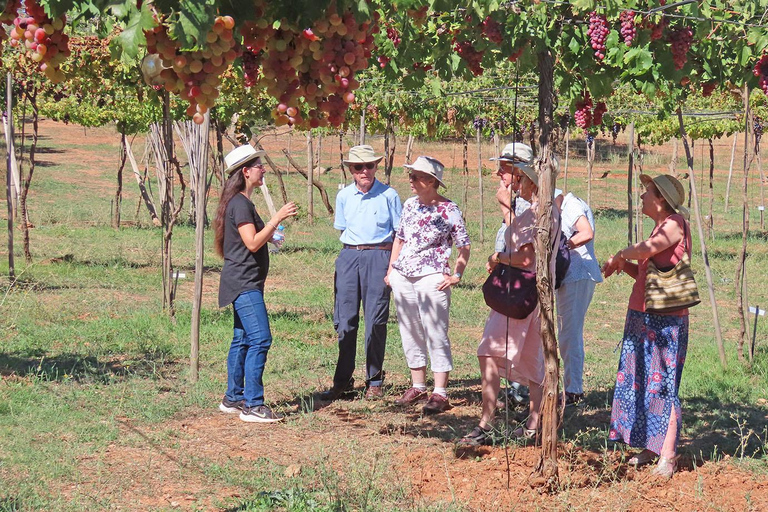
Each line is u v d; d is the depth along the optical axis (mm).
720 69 5227
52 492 4289
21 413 5559
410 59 5129
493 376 5078
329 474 4617
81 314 9172
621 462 4918
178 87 2287
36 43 2305
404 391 6652
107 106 15625
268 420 5641
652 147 41312
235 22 2344
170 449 5055
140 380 6551
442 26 4844
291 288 11898
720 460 5027
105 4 2227
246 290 5590
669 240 4617
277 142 39156
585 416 6008
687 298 4621
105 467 4699
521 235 4883
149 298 10500
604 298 12008
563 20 4617
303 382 6766
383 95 11953
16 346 7504
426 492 4445
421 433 5520
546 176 4352
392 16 4578
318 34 2486
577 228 5746
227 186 5633
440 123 13117
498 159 5820
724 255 16172
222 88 11234
